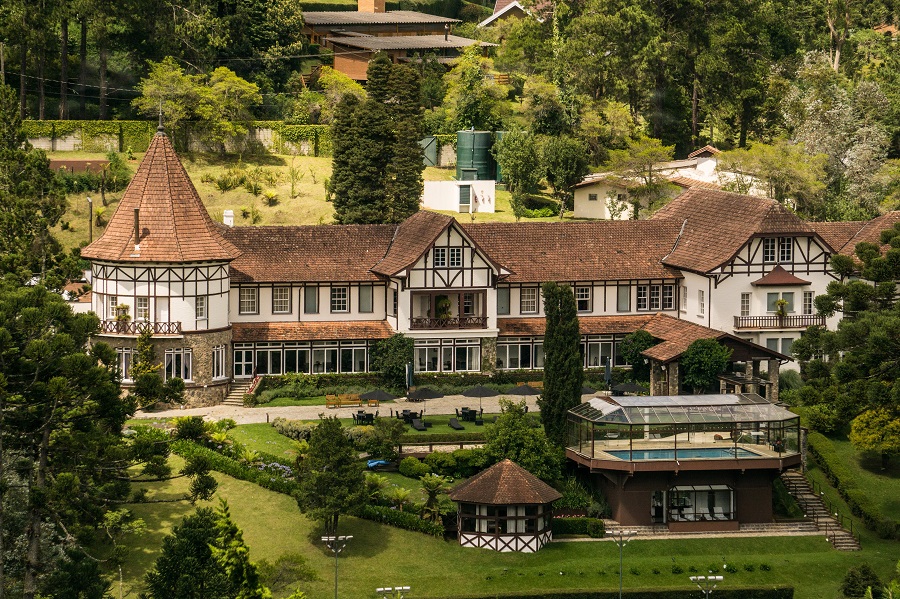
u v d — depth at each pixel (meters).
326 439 115.38
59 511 96.25
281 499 119.31
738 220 155.00
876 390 116.69
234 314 149.75
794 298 152.75
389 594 105.69
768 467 123.88
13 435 98.19
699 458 122.94
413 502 119.62
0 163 150.00
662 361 143.50
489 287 150.62
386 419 129.00
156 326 140.50
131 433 117.06
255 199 195.88
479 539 117.00
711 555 118.38
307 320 151.62
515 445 124.56
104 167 192.25
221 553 84.88
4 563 96.88
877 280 127.25
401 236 155.88
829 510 128.00
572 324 129.62
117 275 141.00
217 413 139.25
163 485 119.62
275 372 149.00
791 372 149.38
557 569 113.25
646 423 123.50
